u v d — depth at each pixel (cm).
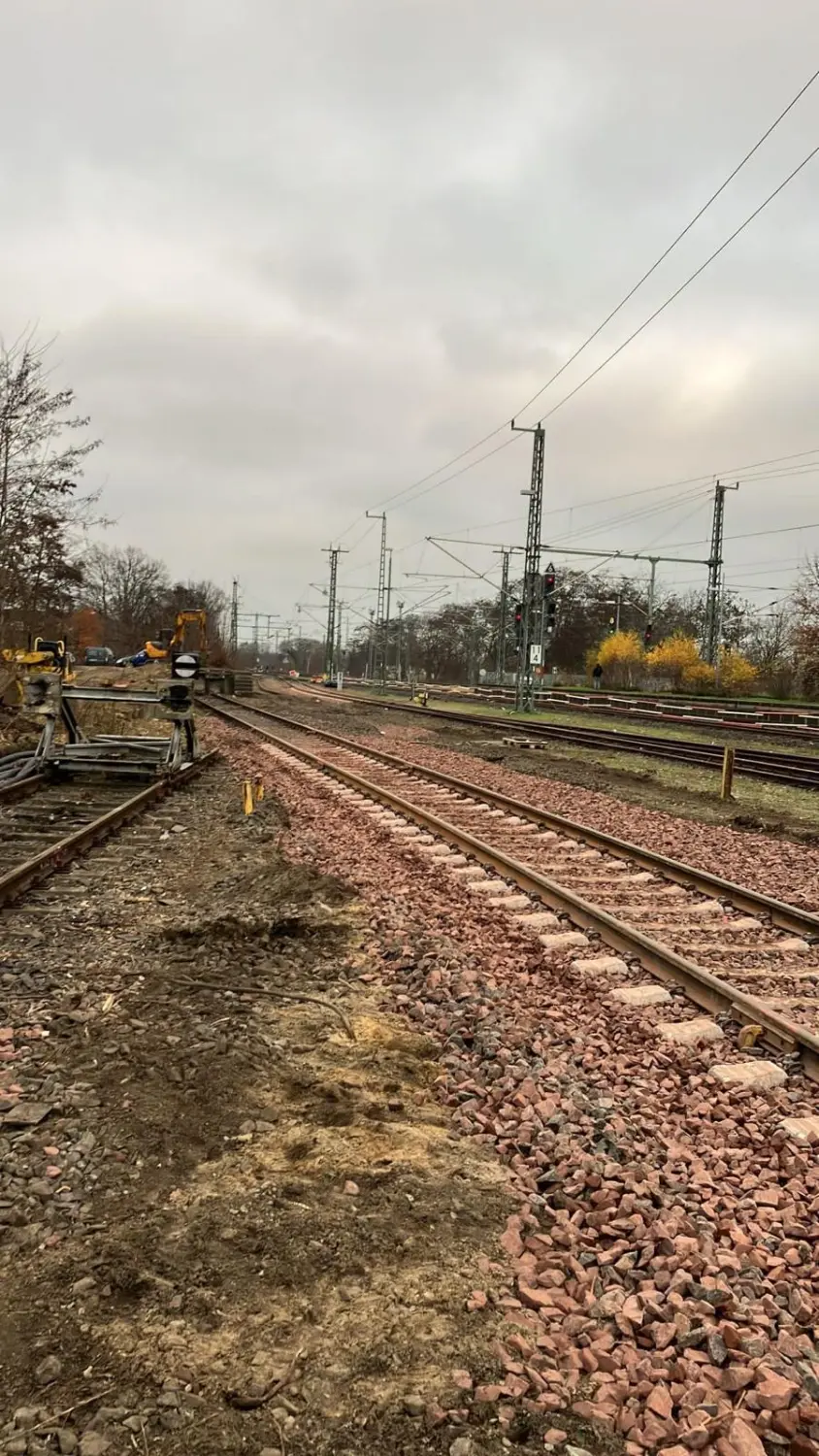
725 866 1105
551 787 1794
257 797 1435
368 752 2145
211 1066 502
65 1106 453
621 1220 376
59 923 766
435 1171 411
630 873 1018
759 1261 359
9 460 2228
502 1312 323
